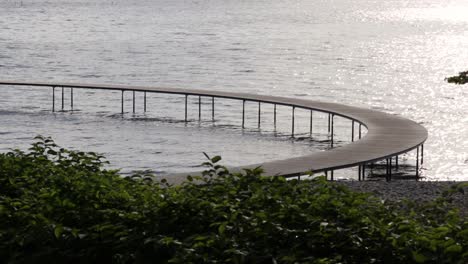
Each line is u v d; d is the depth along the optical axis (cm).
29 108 6894
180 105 7219
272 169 2902
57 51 12938
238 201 1058
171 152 4884
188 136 5525
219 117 6506
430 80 9356
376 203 1095
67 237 999
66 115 6488
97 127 5869
